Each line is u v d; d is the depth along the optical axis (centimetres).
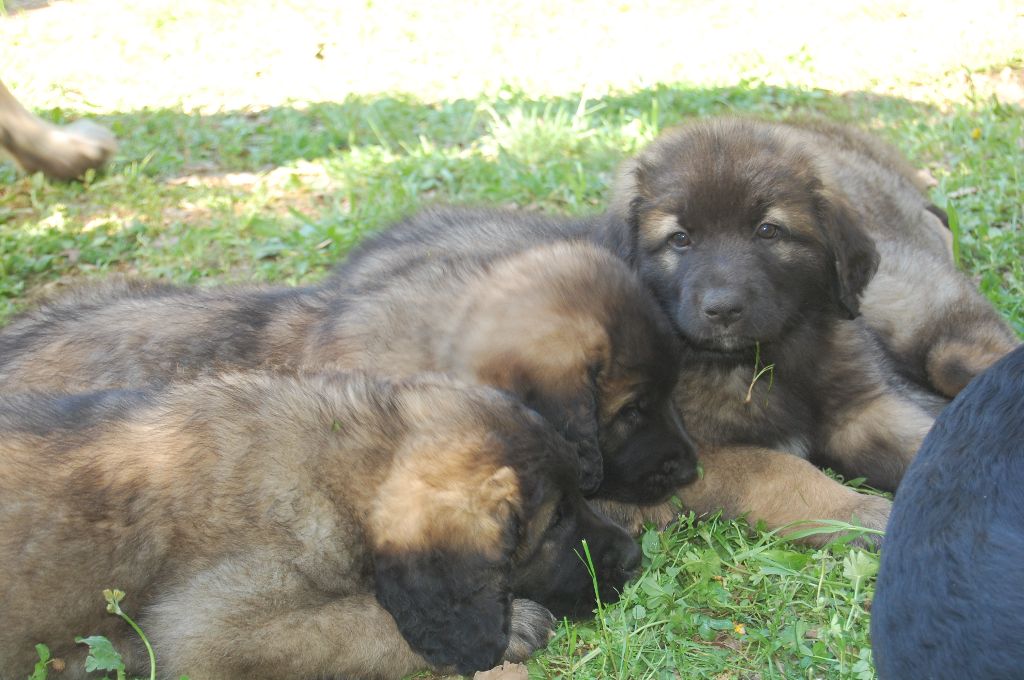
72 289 209
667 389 186
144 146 260
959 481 153
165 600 172
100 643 168
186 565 173
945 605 151
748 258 189
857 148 225
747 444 195
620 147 253
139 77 319
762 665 172
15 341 201
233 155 259
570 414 181
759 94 293
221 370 193
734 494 190
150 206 240
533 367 181
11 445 175
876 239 211
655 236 192
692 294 188
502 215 208
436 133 266
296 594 172
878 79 305
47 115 277
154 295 204
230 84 313
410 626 170
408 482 172
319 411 177
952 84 297
